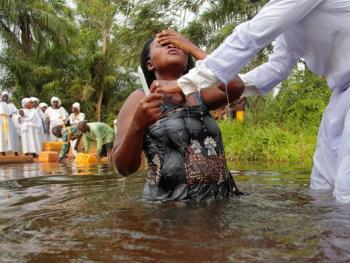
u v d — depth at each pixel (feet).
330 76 8.86
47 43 77.00
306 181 11.73
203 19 46.96
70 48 84.33
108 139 33.30
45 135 49.78
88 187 10.90
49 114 52.65
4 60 74.84
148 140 8.52
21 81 78.33
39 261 4.63
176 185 8.24
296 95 36.91
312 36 8.46
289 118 34.60
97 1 84.28
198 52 8.51
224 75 7.62
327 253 4.63
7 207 7.93
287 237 5.29
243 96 9.75
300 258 4.49
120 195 9.17
